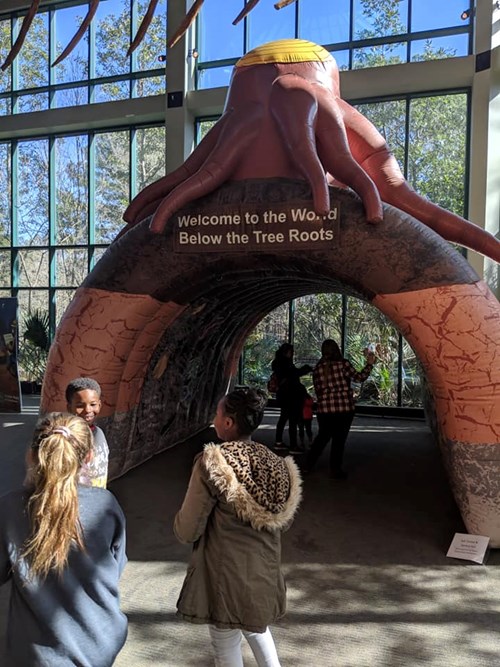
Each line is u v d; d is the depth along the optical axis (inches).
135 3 529.0
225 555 90.4
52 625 71.1
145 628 132.9
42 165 577.6
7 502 75.4
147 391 260.8
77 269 572.1
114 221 555.5
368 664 119.1
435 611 142.6
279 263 195.3
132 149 543.5
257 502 90.0
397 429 385.4
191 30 498.0
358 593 152.3
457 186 443.8
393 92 450.3
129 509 215.3
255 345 510.0
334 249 185.2
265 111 203.0
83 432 79.7
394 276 180.1
